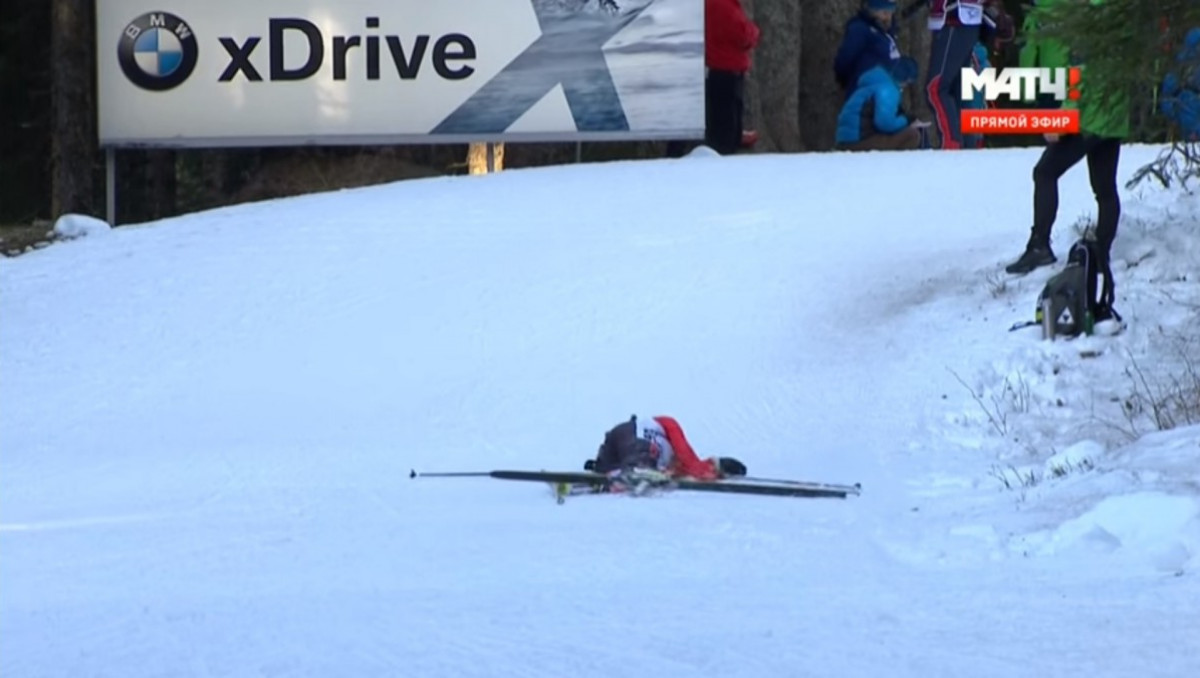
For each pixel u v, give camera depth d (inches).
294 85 2497.5
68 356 1590.8
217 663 647.8
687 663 635.5
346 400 1421.0
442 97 2502.5
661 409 1338.6
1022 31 1203.2
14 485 1167.6
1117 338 1362.0
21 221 3272.6
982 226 1766.7
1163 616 703.7
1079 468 1061.8
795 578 800.9
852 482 1088.2
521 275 1721.2
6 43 3452.3
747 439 1243.8
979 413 1264.8
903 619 706.2
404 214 1999.3
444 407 1376.7
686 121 2503.7
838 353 1445.6
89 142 3019.2
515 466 1177.4
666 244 1791.3
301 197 2167.8
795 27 3181.6
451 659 645.3
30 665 651.5
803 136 3363.7
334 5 2492.6
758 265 1695.4
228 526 984.9
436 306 1652.3
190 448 1285.7
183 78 2497.5
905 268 1642.5
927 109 3240.7
